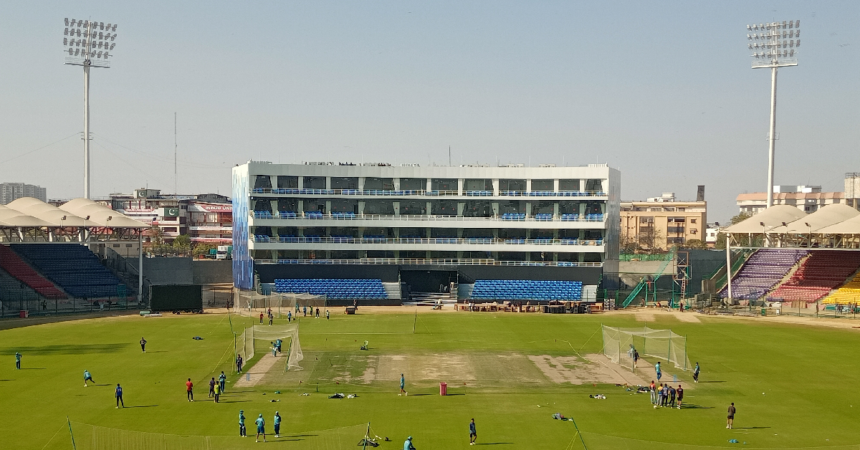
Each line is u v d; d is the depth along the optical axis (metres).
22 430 57.72
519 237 171.00
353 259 166.25
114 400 67.69
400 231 171.38
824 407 67.62
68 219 145.75
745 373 82.62
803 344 102.38
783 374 82.12
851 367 86.19
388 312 140.12
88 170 191.88
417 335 109.19
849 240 145.50
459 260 167.12
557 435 57.59
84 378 74.44
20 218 140.38
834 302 141.00
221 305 147.75
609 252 169.25
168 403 66.75
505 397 70.44
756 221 148.00
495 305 143.88
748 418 63.47
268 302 144.88
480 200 168.12
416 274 174.12
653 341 100.19
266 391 72.00
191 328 115.25
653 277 166.50
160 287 134.25
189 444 54.03
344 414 63.50
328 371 82.00
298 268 160.88
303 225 163.88
